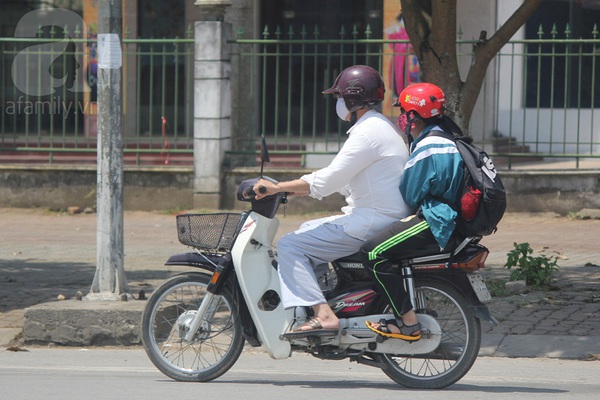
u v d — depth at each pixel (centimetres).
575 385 2591
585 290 3734
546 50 6775
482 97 6662
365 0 7062
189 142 6569
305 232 2428
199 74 6016
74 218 6009
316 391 2483
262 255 2448
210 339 2597
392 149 2406
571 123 6738
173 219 5906
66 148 6350
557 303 3503
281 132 7188
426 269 2400
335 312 2434
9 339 3169
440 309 2458
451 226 2338
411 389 2502
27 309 3123
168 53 6238
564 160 6594
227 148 6159
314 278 2414
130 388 2509
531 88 6775
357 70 2441
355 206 2441
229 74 6128
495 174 2370
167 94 7012
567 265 4303
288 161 6300
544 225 5528
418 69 6612
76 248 4953
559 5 6750
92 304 3175
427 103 2419
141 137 6800
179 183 6138
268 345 2439
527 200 5841
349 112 2448
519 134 6800
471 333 2430
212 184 6041
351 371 2802
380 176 2405
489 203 2339
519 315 3347
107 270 3319
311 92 7156
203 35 5994
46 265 4459
